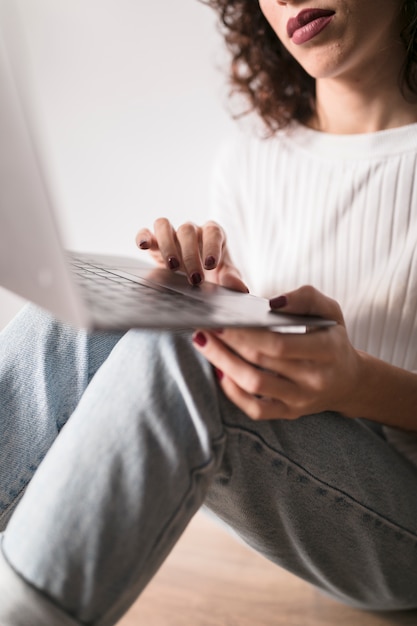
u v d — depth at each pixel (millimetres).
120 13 1801
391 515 862
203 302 680
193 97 1811
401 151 1145
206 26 1750
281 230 1298
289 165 1291
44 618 606
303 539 824
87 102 1891
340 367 694
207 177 1868
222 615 1124
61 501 625
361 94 1156
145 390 668
